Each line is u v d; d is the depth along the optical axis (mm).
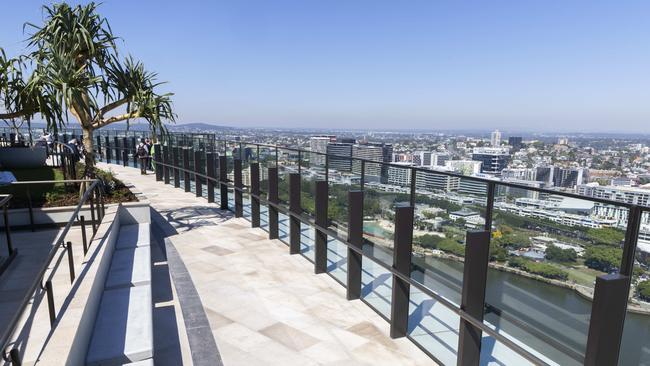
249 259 7047
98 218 6566
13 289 4398
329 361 4043
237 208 10062
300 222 7355
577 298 2783
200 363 3969
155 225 9320
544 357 3209
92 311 4059
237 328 4676
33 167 12023
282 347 4285
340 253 6297
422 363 4020
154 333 4531
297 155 7215
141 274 5305
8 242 5168
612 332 2400
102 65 7500
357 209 5242
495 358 3816
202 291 5691
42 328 3471
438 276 4215
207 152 11828
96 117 7812
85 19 7488
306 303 5359
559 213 2861
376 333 4609
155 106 7516
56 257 5270
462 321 3582
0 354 2074
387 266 4508
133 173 18609
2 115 6902
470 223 3705
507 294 3434
